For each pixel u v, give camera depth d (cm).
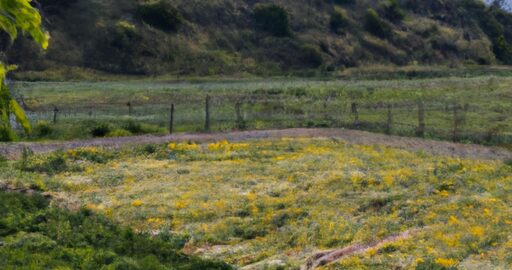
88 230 1800
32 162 2812
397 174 2666
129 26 8488
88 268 1470
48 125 3794
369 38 10219
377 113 4819
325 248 1905
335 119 4384
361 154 3111
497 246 1631
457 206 2112
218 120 4334
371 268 1530
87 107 5203
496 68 10019
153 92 6112
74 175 2725
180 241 2009
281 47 9256
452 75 8750
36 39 743
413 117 4600
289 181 2634
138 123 3988
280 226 2155
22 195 2069
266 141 3353
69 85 6744
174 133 3672
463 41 11275
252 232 2111
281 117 4497
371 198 2322
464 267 1478
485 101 5578
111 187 2577
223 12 9638
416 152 3241
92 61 7938
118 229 1923
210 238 2058
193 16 9331
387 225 2019
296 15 10112
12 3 718
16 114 796
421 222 1995
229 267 1752
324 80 8012
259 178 2684
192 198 2405
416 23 11244
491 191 2369
